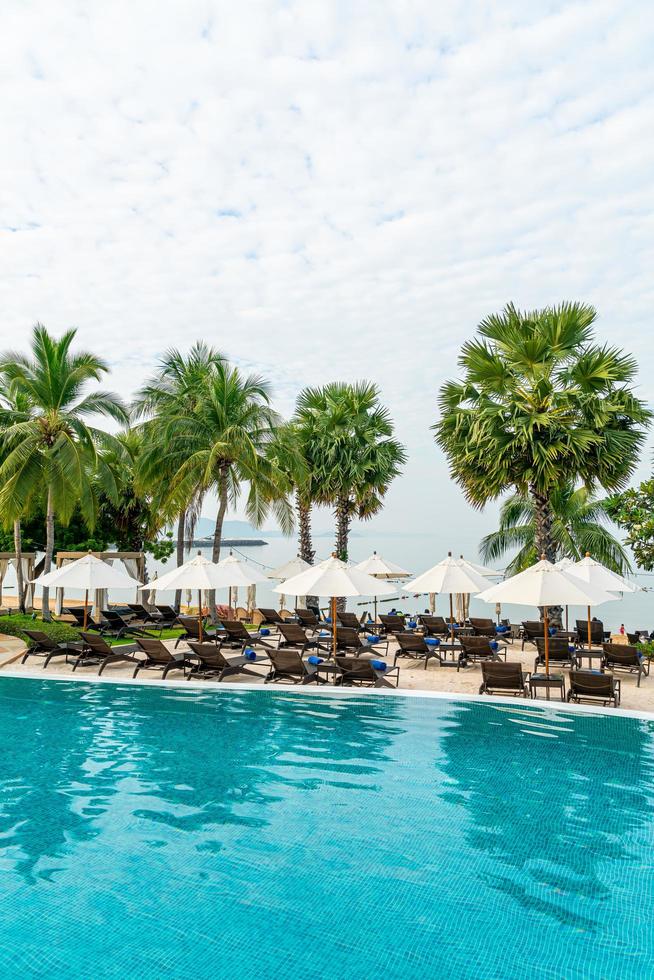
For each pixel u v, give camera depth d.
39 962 4.17
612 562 24.34
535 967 4.15
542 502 16.94
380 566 21.73
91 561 15.93
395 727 9.87
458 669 14.62
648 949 4.34
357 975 4.07
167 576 16.09
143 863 5.54
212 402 23.48
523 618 33.72
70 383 20.72
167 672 14.23
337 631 15.47
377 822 6.41
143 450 23.03
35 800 6.98
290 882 5.23
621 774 7.80
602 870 5.43
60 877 5.29
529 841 5.99
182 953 4.29
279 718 10.39
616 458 15.98
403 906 4.87
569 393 16.11
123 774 7.81
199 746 8.95
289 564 23.52
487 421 16.25
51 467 19.98
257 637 17.14
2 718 10.40
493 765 8.15
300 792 7.22
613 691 11.02
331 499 27.14
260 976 4.05
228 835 6.11
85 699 11.69
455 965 4.16
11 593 40.12
